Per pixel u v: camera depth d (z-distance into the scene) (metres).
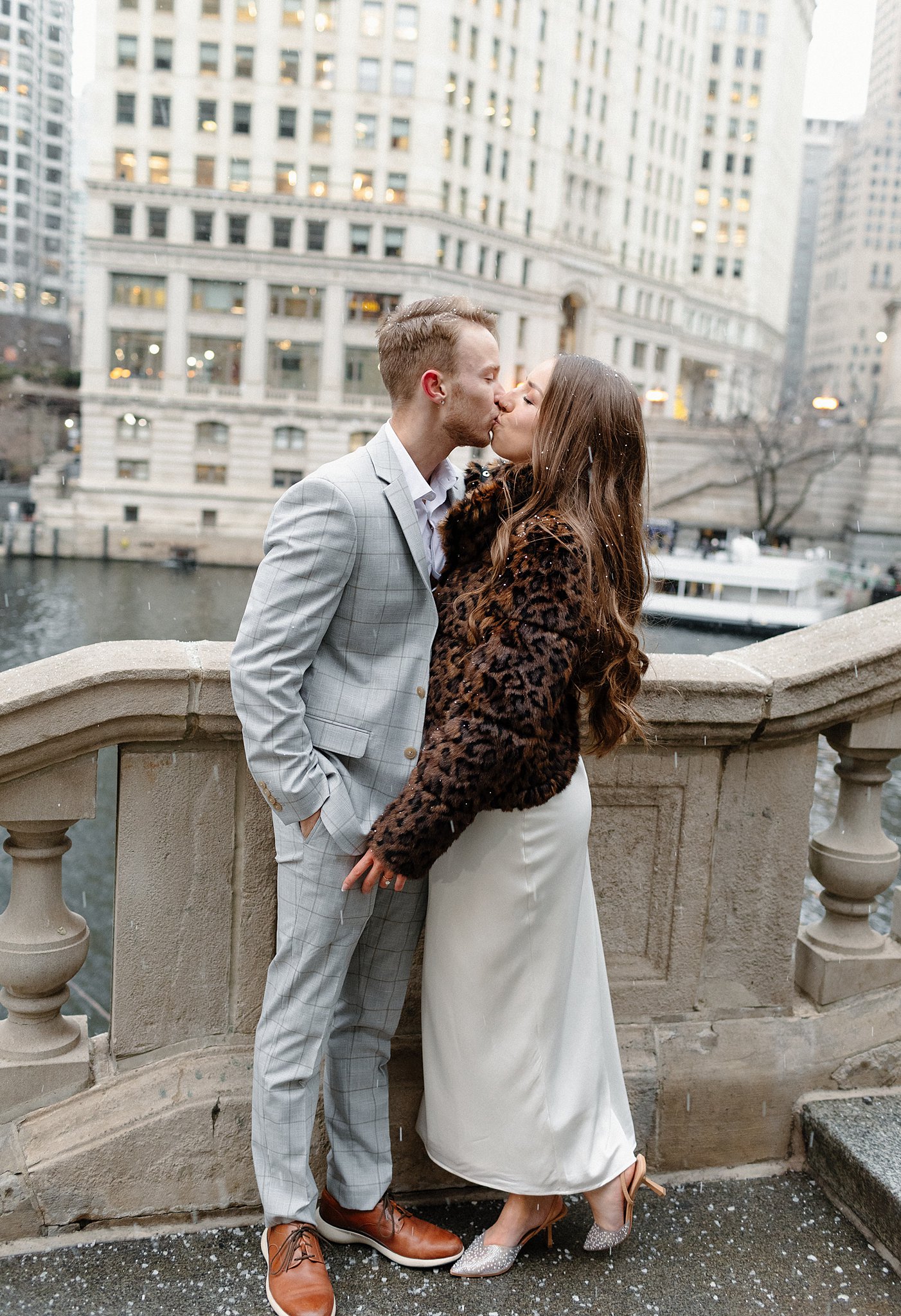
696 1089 2.46
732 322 77.00
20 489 55.78
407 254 47.28
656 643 2.18
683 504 50.59
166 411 46.34
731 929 2.50
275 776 1.75
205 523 46.84
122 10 44.38
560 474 1.83
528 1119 2.00
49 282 77.94
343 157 46.25
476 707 1.70
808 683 2.31
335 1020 2.11
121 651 2.06
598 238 60.62
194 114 45.31
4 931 2.07
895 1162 2.27
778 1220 2.30
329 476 1.76
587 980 2.07
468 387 1.84
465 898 1.95
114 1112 2.14
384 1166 2.13
